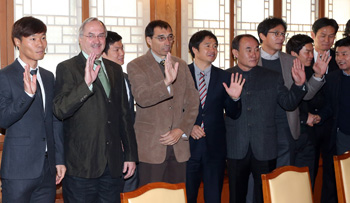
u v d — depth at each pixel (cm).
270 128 357
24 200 271
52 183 283
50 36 437
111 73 291
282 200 245
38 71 282
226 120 368
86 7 450
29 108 271
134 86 314
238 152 356
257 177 358
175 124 325
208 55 353
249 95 356
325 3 598
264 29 385
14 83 268
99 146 273
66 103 256
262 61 389
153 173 322
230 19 528
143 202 211
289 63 383
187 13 504
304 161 396
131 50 477
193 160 350
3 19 414
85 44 281
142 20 481
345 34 484
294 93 344
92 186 277
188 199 351
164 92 297
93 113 273
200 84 357
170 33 329
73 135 273
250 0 543
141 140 323
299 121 377
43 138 275
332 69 441
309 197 262
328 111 404
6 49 417
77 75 275
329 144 414
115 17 467
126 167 294
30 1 426
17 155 267
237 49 362
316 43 455
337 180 284
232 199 363
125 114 294
